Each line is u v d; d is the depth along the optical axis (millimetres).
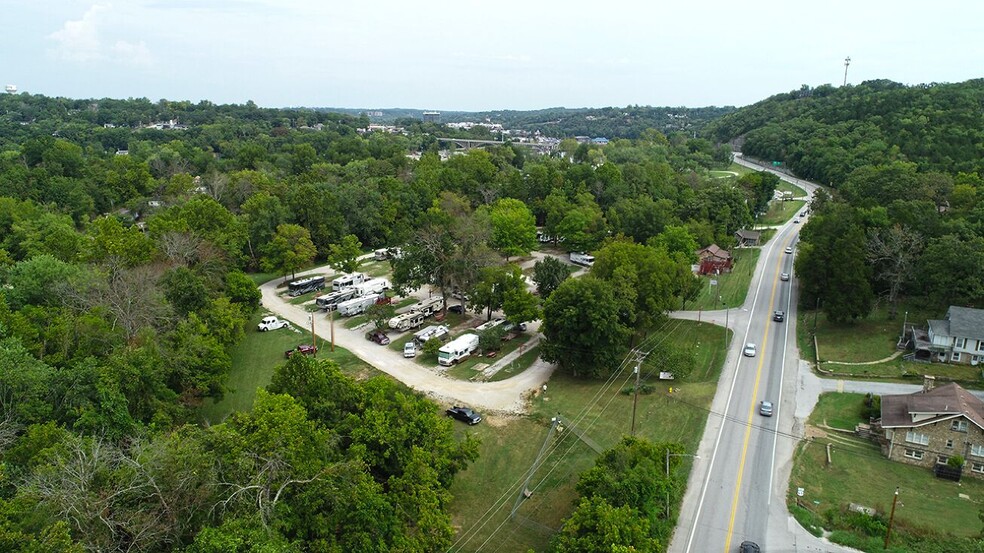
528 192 143375
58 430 37281
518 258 120312
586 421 57312
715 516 43594
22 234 94500
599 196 138750
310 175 149625
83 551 25953
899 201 92188
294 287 96875
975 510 43969
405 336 79250
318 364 46812
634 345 74625
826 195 131000
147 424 46625
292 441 35344
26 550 25188
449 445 44812
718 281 100688
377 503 36469
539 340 77250
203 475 31906
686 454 51375
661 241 103562
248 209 114625
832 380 64938
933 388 54938
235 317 70688
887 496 45875
